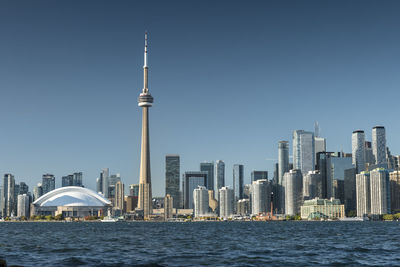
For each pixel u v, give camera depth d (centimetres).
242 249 12106
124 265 8519
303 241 15825
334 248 12331
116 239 17875
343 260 9338
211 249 12162
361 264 8744
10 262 9012
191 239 17550
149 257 9988
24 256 10306
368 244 14038
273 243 14688
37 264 8694
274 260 9325
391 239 17038
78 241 16475
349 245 13575
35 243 15300
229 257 9938
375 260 9331
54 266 8388
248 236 19975
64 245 14088
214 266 8419
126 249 12300
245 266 8456
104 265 8531
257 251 11456
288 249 12050
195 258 9725
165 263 8850
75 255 10538
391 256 10088
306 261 9200
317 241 15788
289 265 8612
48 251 11706
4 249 12394
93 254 10806
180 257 9962
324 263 8900
